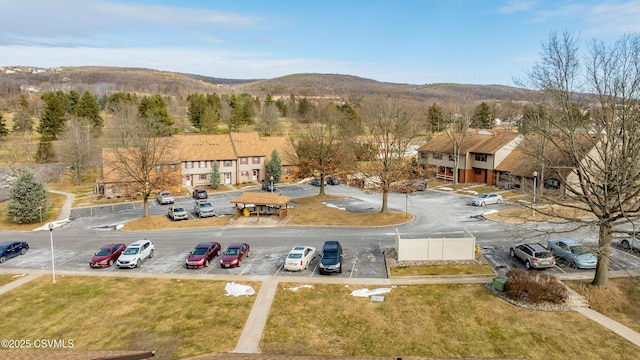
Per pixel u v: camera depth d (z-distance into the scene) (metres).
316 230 40.25
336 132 60.28
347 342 20.11
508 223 40.38
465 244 30.27
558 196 32.97
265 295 25.52
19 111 101.75
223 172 72.06
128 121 77.19
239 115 121.31
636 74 23.36
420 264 29.88
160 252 34.91
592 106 26.56
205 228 42.28
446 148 69.75
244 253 32.47
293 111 146.50
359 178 51.75
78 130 75.44
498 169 60.47
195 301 24.89
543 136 30.38
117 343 20.34
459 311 22.72
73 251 36.00
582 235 35.78
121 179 60.25
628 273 25.08
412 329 21.09
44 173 75.69
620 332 20.23
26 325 22.42
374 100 87.38
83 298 25.70
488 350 19.12
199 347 19.86
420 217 44.50
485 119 102.06
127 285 27.70
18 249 35.06
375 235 38.06
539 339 19.80
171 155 61.88
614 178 24.17
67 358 11.08
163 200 56.03
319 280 27.72
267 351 19.28
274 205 44.25
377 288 26.11
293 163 66.38
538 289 23.20
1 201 57.66
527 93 30.00
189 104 139.75
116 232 42.06
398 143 45.25
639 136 23.78
